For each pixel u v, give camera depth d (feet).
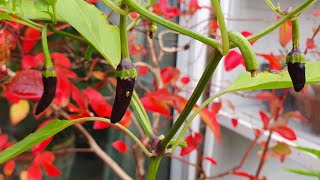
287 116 2.33
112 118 0.72
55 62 1.98
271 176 3.18
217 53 0.76
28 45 2.02
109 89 2.96
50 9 0.93
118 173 2.35
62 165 3.12
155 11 2.29
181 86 2.93
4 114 2.85
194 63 3.21
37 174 1.99
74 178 3.23
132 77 0.70
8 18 0.89
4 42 1.71
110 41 1.02
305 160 2.44
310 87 2.49
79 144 3.17
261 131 2.42
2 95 1.96
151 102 1.70
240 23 2.98
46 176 3.06
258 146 3.24
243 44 0.68
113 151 3.34
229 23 3.01
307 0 0.74
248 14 2.89
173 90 3.01
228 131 3.34
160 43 2.67
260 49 2.73
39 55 1.90
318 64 0.93
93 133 3.21
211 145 3.39
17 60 2.32
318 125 2.49
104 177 3.37
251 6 2.85
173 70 2.50
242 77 1.00
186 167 3.43
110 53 1.01
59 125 0.89
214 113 1.97
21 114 1.93
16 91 1.22
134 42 2.80
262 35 0.79
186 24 2.82
